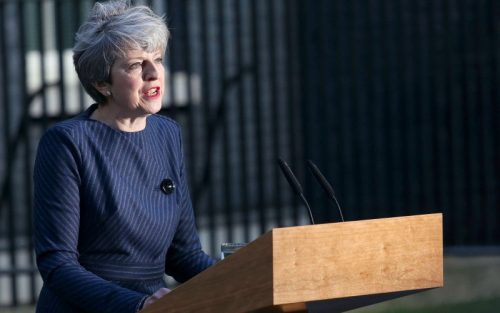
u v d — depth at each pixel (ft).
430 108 56.59
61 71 54.70
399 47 56.29
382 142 56.49
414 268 22.20
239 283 21.02
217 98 55.83
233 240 56.13
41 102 54.90
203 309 21.71
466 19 56.34
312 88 56.13
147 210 25.85
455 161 56.80
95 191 25.40
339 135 56.29
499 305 53.62
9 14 54.60
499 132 56.59
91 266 25.59
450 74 56.44
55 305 25.80
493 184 56.75
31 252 55.11
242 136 55.98
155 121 27.22
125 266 25.72
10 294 55.01
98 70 25.68
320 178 26.13
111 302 24.27
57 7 54.44
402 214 56.65
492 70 56.39
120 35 25.34
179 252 27.78
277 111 56.13
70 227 25.14
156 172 26.32
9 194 54.95
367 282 21.56
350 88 56.18
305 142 56.29
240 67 55.77
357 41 56.13
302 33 55.93
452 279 54.60
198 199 55.93
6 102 54.70
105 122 26.12
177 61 55.31
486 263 55.62
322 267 20.94
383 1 56.08
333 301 22.02
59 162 25.29
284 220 56.24
